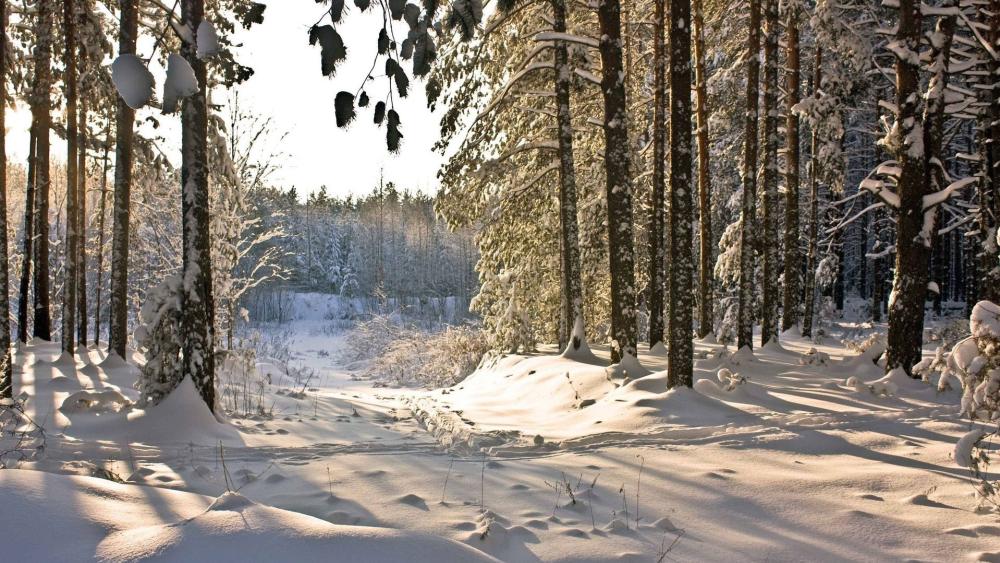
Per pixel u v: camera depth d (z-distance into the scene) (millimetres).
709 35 22203
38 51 16906
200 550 3117
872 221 35656
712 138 27172
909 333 12500
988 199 16391
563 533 4871
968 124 32500
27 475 3922
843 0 22547
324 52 1819
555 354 20562
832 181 21250
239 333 44375
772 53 18562
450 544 3496
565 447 8508
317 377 29672
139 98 1557
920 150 12625
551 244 21875
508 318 21625
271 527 3369
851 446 7953
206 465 7230
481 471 6852
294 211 88812
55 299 33000
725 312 28156
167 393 10375
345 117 1879
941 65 13781
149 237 26266
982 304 7312
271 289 72625
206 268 10547
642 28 23969
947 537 4844
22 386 13477
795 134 21438
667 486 6270
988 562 4363
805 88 27625
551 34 16109
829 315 29156
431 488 6086
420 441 9703
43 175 19062
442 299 82062
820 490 6105
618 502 5766
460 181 19656
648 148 24078
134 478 6465
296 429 10680
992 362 7141
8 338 12172
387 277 84562
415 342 31156
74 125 17781
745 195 17656
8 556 3064
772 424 9367
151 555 3076
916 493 5949
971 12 19578
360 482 6289
